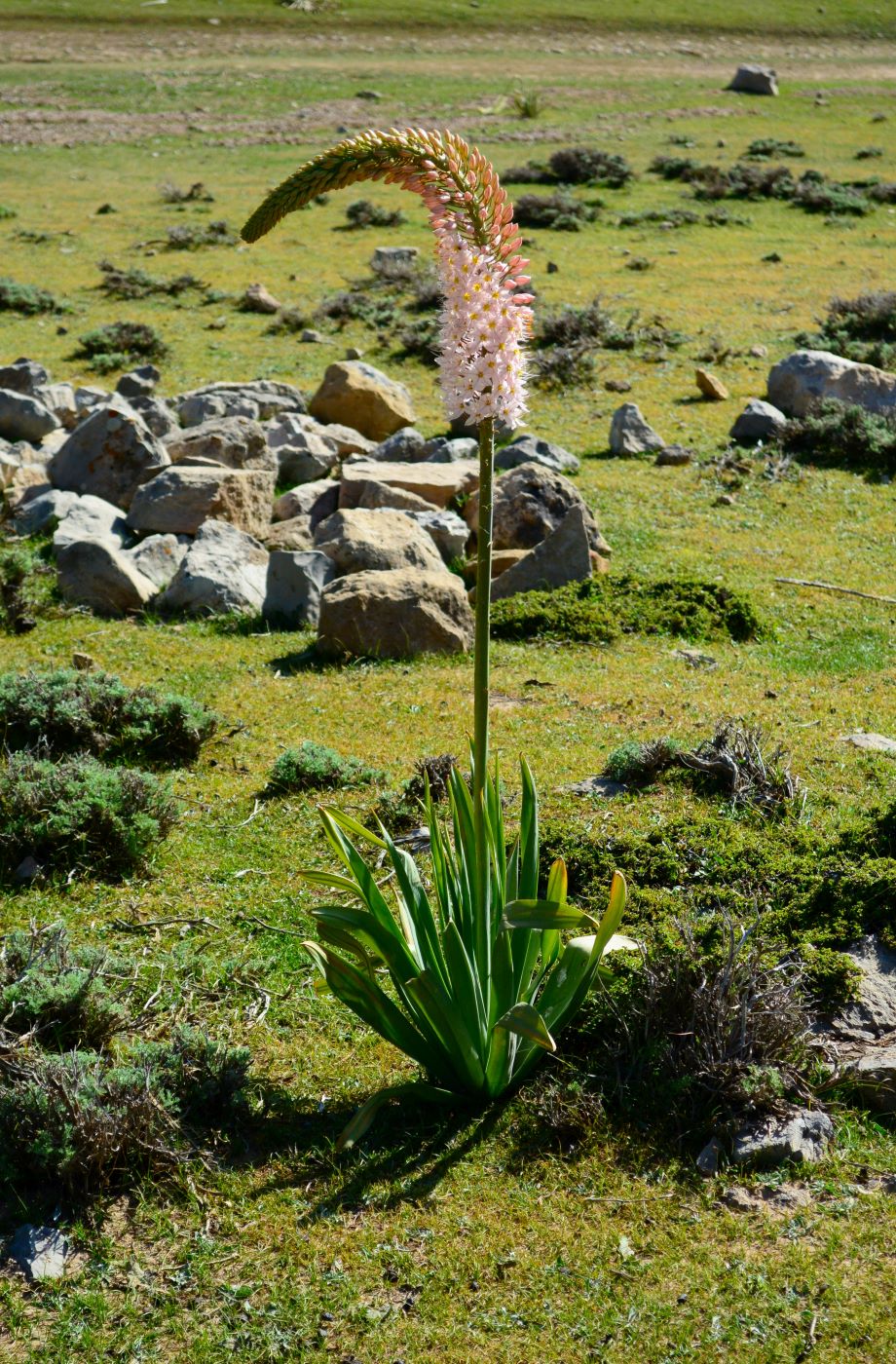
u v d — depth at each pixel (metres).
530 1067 6.49
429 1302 5.20
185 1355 4.96
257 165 44.53
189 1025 6.75
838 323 26.22
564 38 73.06
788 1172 5.89
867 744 10.34
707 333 27.02
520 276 5.00
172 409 20.17
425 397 22.94
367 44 68.94
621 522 17.22
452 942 5.84
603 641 13.23
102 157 45.16
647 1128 6.11
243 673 12.44
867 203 38.91
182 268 32.09
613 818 8.90
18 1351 4.98
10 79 56.91
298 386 23.20
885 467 19.53
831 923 7.34
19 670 12.31
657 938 7.12
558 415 22.25
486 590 5.45
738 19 79.25
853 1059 6.47
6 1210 5.65
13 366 20.86
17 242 34.12
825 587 15.02
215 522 15.02
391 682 12.12
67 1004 6.65
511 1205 5.70
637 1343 5.00
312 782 9.81
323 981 6.62
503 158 45.66
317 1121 6.27
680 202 39.44
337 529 14.48
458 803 6.14
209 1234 5.55
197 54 64.56
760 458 19.89
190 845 8.98
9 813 8.72
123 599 14.05
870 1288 5.23
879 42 77.25
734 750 9.51
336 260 33.25
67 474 16.89
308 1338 5.04
